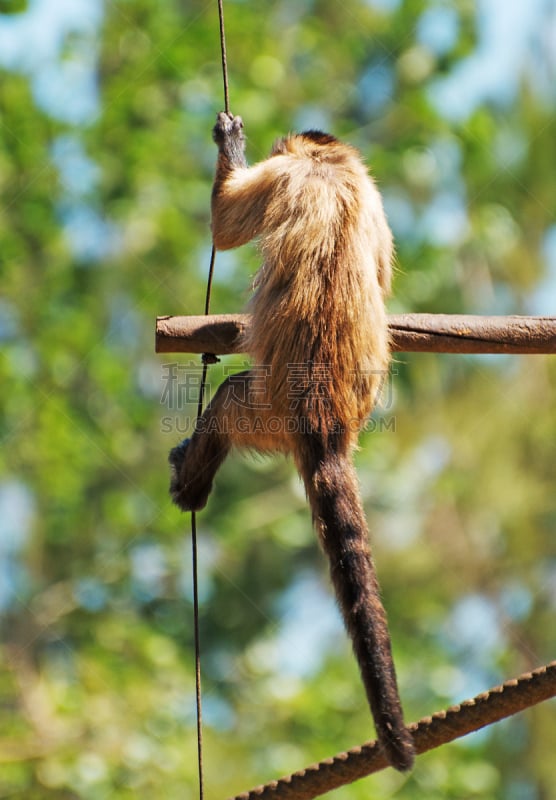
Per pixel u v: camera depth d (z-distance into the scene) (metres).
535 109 48.78
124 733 39.16
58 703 39.47
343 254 19.03
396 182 49.66
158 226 45.72
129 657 43.78
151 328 46.97
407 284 47.34
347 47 51.44
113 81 47.19
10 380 44.16
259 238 20.08
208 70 47.56
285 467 49.16
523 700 16.80
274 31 51.16
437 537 48.53
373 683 15.88
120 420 46.66
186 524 47.66
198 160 48.62
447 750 42.09
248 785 40.22
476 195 49.38
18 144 46.06
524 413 47.31
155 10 47.91
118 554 47.00
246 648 50.06
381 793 39.41
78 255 47.88
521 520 47.31
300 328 18.70
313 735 43.34
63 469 44.84
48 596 47.09
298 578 53.22
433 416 47.72
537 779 46.50
